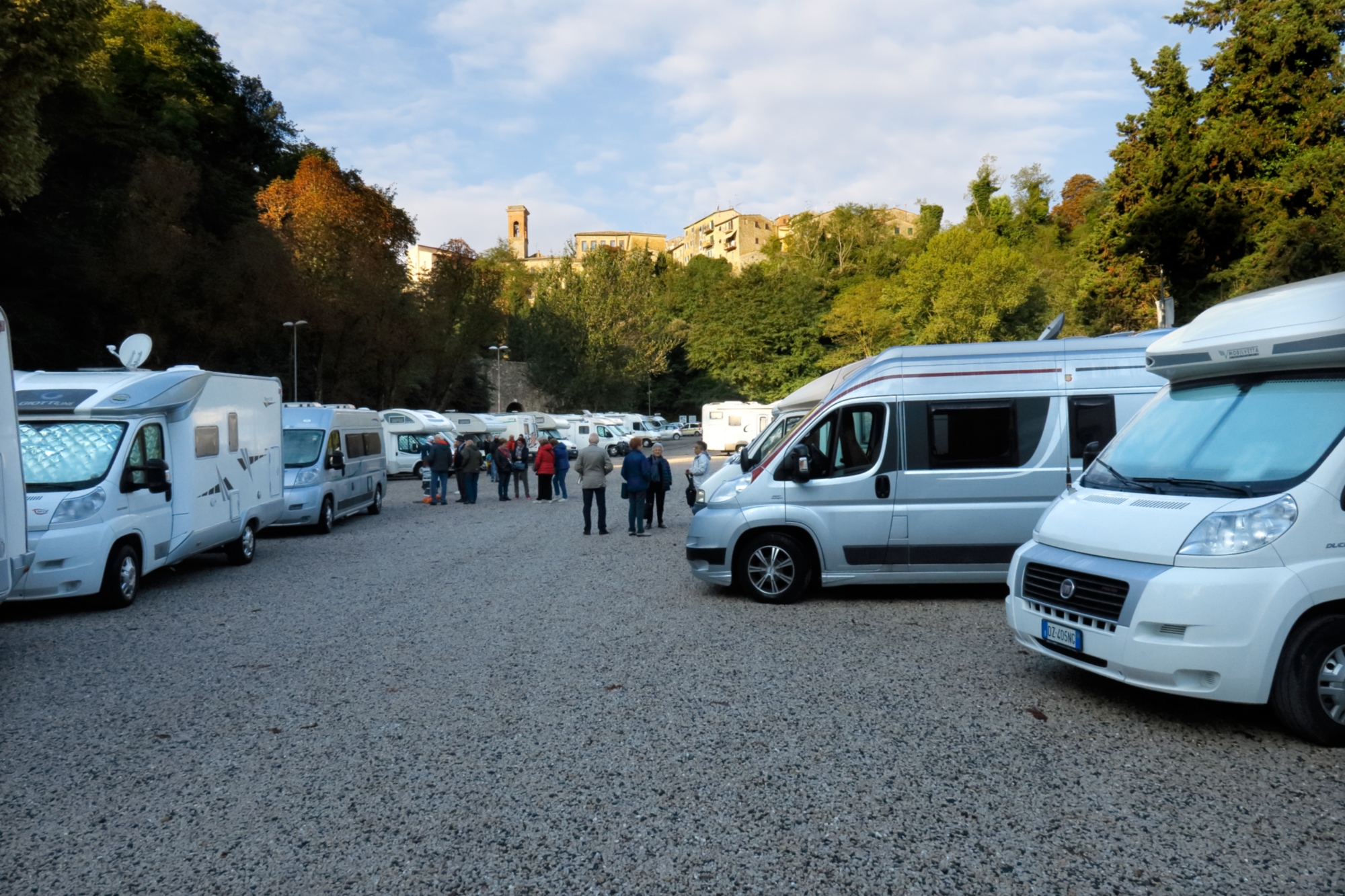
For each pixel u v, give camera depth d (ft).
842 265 283.79
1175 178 100.94
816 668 20.02
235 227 134.92
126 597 29.17
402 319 162.71
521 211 510.58
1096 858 10.91
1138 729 15.60
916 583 27.91
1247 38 96.48
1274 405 16.43
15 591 26.30
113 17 153.79
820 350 245.86
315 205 152.25
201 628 25.86
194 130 159.02
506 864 11.05
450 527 55.11
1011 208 290.56
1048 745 14.89
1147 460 17.78
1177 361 18.38
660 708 17.25
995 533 27.45
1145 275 108.27
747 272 254.06
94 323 114.42
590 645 22.77
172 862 11.27
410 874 10.84
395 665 21.02
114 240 110.83
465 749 15.17
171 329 117.70
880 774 13.70
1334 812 12.13
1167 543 15.15
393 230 165.99
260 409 41.27
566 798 13.03
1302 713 14.48
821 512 27.71
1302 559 14.53
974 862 10.88
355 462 59.52
